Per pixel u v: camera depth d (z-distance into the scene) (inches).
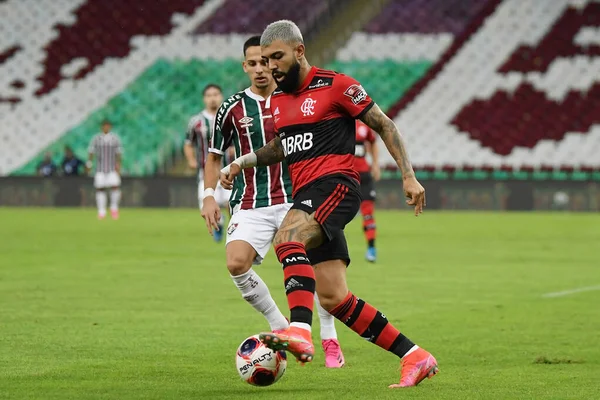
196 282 1598.2
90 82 4606.3
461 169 4101.9
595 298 1429.6
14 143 4468.5
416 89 4434.1
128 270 1777.8
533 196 3900.1
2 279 1631.4
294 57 749.9
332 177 744.3
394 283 1612.9
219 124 912.9
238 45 4638.3
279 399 727.7
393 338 775.7
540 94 4355.3
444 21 4648.1
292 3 4753.9
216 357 938.1
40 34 4793.3
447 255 2132.1
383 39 4621.1
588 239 2578.7
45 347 989.8
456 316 1243.8
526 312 1283.2
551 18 4581.7
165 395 747.4
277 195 898.7
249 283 869.8
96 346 999.0
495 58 4490.7
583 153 4170.8
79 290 1487.5
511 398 735.7
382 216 3636.8
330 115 751.7
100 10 4830.2
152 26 4751.5
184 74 4564.5
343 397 735.7
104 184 3420.3
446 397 737.0
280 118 764.6
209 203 864.9
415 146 4256.9
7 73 4677.7
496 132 4259.4
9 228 2876.5
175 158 4301.2
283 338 654.5
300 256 711.1
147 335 1075.3
